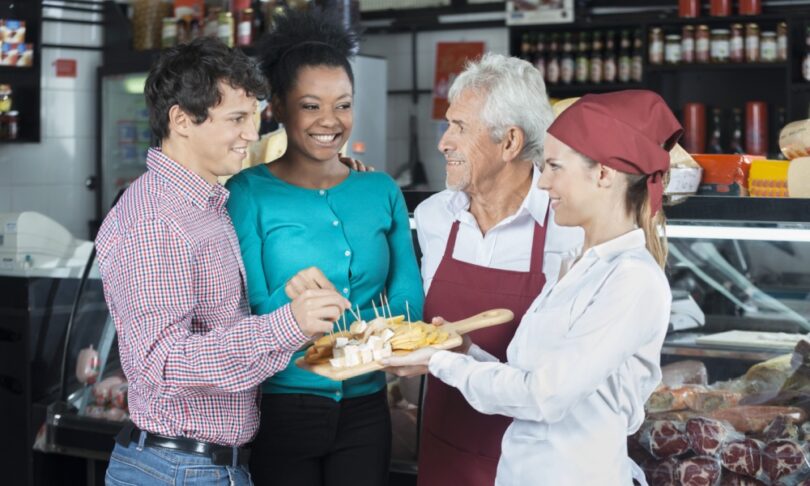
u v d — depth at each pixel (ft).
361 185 7.64
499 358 7.55
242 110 6.35
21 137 21.03
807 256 7.57
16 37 20.45
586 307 5.82
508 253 7.65
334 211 7.44
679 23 19.08
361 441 7.47
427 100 22.39
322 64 7.22
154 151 6.44
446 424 7.75
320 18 7.41
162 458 6.34
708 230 7.83
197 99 6.22
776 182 8.35
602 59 20.15
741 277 7.82
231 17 19.93
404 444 9.10
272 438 7.27
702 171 8.77
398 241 7.86
